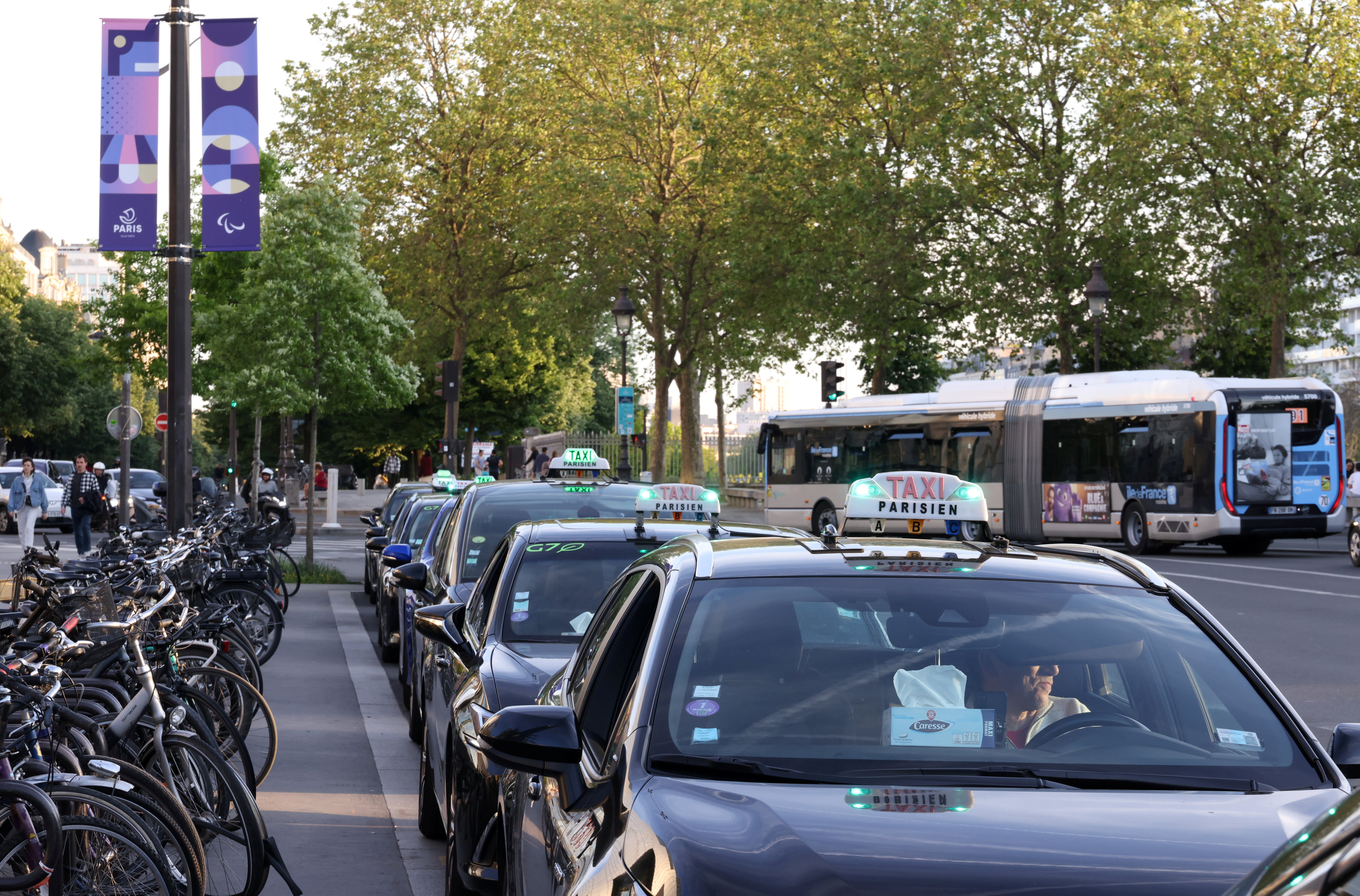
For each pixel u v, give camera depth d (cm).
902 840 274
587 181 4709
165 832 506
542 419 7681
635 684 355
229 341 2520
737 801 297
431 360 5653
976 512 499
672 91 4847
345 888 621
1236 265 3762
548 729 345
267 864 588
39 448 8962
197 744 595
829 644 358
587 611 692
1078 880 258
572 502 937
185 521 1467
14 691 517
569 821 343
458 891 538
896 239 4066
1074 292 3950
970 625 367
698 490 802
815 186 4303
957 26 4053
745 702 339
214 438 7925
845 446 3803
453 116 5056
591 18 4800
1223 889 256
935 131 3997
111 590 634
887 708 339
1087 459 3184
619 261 4853
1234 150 3697
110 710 604
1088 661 356
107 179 1446
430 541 1245
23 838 484
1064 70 3969
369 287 2517
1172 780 319
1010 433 3372
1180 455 2947
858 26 4256
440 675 705
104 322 4434
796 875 259
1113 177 3803
